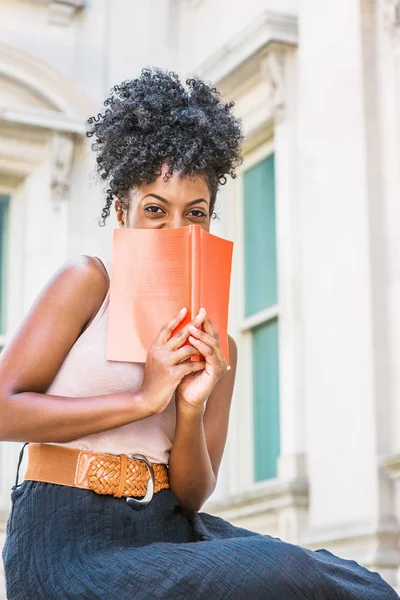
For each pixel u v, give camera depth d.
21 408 2.21
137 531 2.31
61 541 2.23
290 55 7.46
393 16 6.16
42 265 8.55
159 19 9.13
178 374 2.22
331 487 6.16
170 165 2.38
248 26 7.55
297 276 7.08
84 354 2.32
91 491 2.28
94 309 2.34
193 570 2.10
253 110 7.80
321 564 2.25
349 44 6.43
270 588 2.10
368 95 6.28
